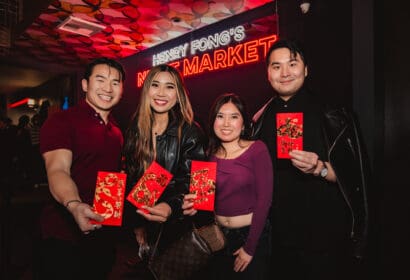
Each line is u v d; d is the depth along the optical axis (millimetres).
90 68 1729
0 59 7539
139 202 1654
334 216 1814
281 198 1896
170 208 1718
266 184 1808
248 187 1871
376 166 2271
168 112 1966
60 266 1564
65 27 5320
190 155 1892
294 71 1842
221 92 5062
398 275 2094
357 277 2002
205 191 1762
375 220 2068
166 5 4453
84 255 1632
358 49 2432
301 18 3029
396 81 2193
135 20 5000
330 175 1787
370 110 2334
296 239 1824
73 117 1657
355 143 1840
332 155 1788
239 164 1887
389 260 2137
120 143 1866
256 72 4516
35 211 4648
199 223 2023
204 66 5297
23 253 3754
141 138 1868
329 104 1906
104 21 5074
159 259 1818
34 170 3740
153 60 6477
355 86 2451
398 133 2178
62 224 1580
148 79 1877
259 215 1776
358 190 1813
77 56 7293
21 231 4250
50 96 10344
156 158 1854
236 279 1856
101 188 1514
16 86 11281
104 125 1746
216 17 4832
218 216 1949
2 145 3289
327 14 2785
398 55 2180
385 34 2268
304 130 1929
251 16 4512
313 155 1643
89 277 1678
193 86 5570
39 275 1618
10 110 13133
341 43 2662
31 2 4922
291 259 1860
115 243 1871
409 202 2072
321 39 2836
